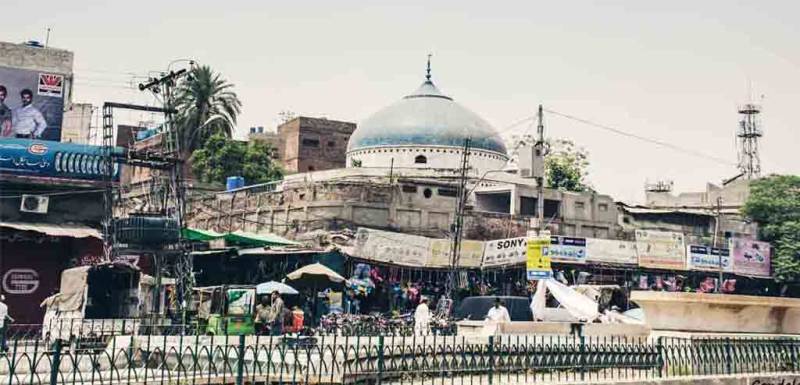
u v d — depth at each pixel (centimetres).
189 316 2677
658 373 1633
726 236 5216
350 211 3938
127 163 2873
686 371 1634
